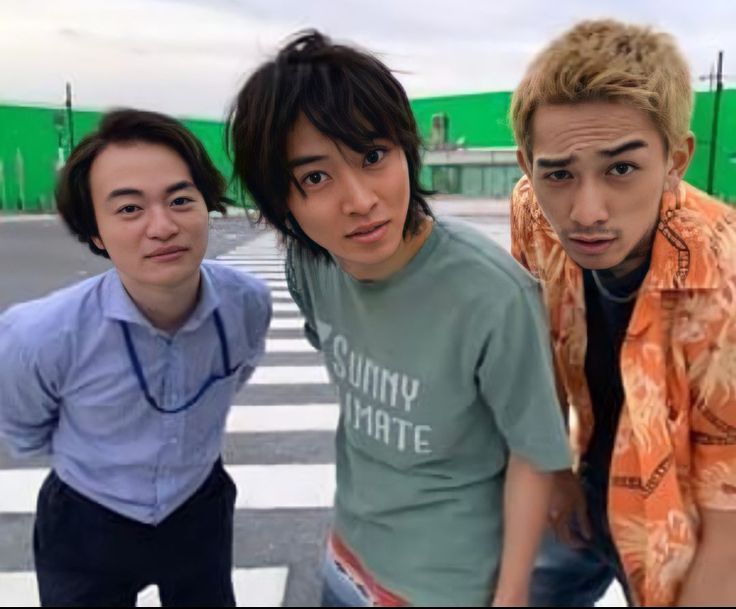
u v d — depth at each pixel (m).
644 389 1.11
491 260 1.05
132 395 1.34
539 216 1.27
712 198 1.19
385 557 1.22
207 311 1.35
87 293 1.34
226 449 2.48
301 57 0.99
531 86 1.05
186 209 1.21
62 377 1.33
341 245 1.02
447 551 1.17
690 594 1.19
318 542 2.02
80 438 1.40
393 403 1.14
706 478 1.17
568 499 1.28
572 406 1.31
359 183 0.98
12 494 2.39
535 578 1.23
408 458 1.15
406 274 1.07
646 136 1.00
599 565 1.40
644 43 1.00
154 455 1.39
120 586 1.49
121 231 1.19
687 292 1.09
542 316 1.09
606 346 1.25
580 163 1.01
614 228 1.03
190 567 1.51
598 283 1.21
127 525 1.41
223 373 1.44
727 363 1.09
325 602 1.35
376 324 1.12
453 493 1.16
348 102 0.96
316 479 2.38
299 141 0.98
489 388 1.08
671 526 1.14
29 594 1.89
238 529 2.11
